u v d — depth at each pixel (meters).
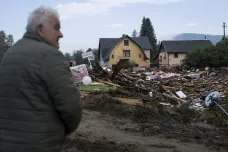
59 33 2.99
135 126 9.38
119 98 13.23
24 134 2.58
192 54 50.88
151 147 7.26
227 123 11.05
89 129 8.46
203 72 40.16
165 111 12.11
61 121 2.74
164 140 8.01
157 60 80.69
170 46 75.56
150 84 20.58
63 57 2.78
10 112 2.64
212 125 10.80
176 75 32.22
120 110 11.12
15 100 2.64
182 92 19.12
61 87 2.63
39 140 2.60
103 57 74.88
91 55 21.14
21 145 2.58
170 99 15.94
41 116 2.62
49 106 2.65
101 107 11.58
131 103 12.95
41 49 2.70
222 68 46.31
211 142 8.15
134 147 7.13
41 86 2.63
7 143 2.59
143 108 11.70
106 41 78.75
